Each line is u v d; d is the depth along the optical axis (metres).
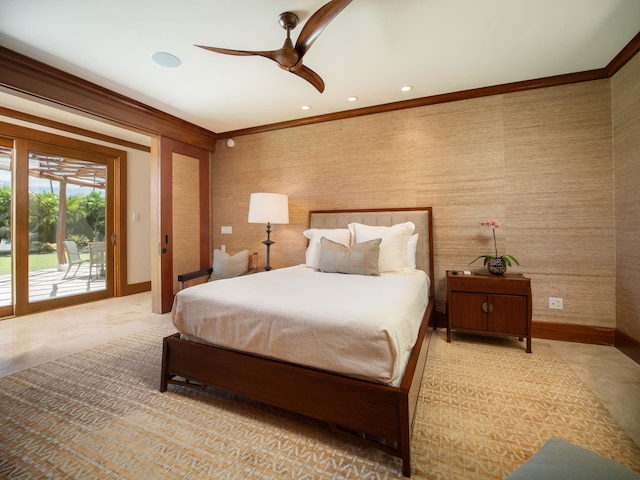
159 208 3.52
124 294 4.53
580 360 2.22
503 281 2.45
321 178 3.54
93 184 4.21
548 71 2.51
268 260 3.62
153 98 3.02
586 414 1.56
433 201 3.04
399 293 1.78
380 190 3.25
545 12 1.82
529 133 2.70
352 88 2.82
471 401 1.70
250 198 3.66
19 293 3.46
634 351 2.20
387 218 3.10
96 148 4.18
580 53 2.26
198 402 1.72
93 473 1.21
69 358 2.31
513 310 2.42
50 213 3.77
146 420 1.55
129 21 1.89
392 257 2.63
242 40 2.11
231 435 1.43
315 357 1.37
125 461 1.27
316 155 3.56
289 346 1.44
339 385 1.32
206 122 3.74
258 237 3.99
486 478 1.17
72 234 4.00
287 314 1.46
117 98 2.90
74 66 2.41
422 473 1.19
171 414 1.60
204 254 4.12
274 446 1.36
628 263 2.29
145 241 4.87
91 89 2.69
